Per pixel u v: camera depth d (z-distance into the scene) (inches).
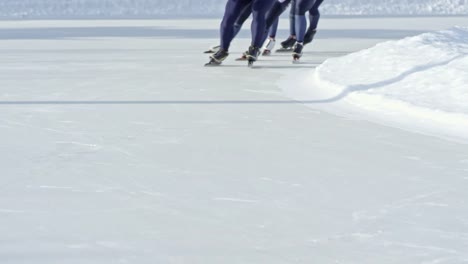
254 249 176.4
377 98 395.9
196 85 478.6
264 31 601.6
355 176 248.8
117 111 370.9
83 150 281.3
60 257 168.7
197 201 216.1
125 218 198.5
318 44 884.6
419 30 1197.1
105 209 206.4
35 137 305.0
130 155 273.6
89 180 237.6
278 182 239.0
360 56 541.6
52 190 225.0
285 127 335.6
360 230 191.8
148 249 175.0
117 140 300.2
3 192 222.2
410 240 184.2
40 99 410.0
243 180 240.7
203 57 697.0
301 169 257.0
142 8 2258.9
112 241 180.2
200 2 2343.8
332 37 1016.2
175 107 386.0
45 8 2159.2
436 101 378.0
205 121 346.0
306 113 374.3
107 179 239.0
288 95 436.5
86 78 513.3
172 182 236.8
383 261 169.8
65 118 349.4
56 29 1202.0
